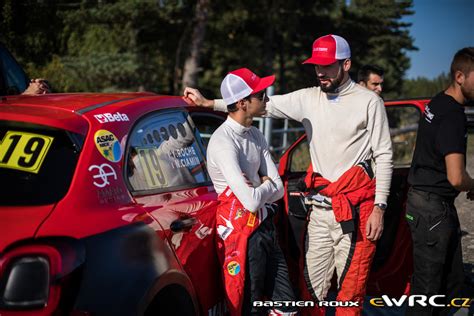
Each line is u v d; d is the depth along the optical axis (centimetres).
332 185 339
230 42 3080
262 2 2906
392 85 3916
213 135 317
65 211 233
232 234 307
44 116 261
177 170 313
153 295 249
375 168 345
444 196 330
